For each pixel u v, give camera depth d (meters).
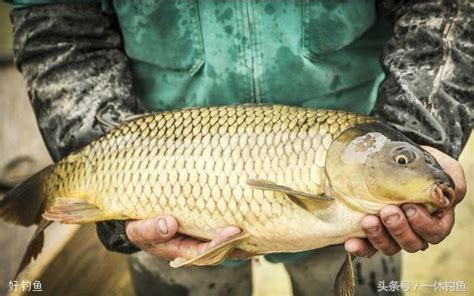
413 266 1.50
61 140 0.94
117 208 0.87
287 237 0.81
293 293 1.14
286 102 0.96
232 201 0.82
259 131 0.82
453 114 0.86
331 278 1.10
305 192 0.80
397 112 0.86
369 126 0.80
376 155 0.78
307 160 0.80
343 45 0.94
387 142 0.78
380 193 0.77
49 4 0.96
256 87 0.95
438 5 0.89
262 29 0.93
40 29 0.96
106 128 0.92
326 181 0.79
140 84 1.00
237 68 0.95
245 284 1.13
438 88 0.86
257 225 0.82
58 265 1.33
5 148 1.66
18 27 0.97
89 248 1.38
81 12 0.96
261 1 0.93
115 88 0.95
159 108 1.00
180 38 0.95
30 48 0.96
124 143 0.87
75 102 0.94
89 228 1.39
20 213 0.94
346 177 0.78
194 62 0.96
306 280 1.11
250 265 1.14
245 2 0.93
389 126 0.81
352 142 0.79
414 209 0.77
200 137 0.84
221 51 0.95
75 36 0.96
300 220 0.80
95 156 0.88
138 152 0.86
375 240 0.79
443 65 0.87
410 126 0.85
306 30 0.94
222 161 0.83
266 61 0.94
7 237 1.42
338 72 0.96
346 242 0.80
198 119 0.85
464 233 1.58
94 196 0.88
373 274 1.08
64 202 0.88
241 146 0.82
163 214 0.85
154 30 0.95
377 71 0.99
